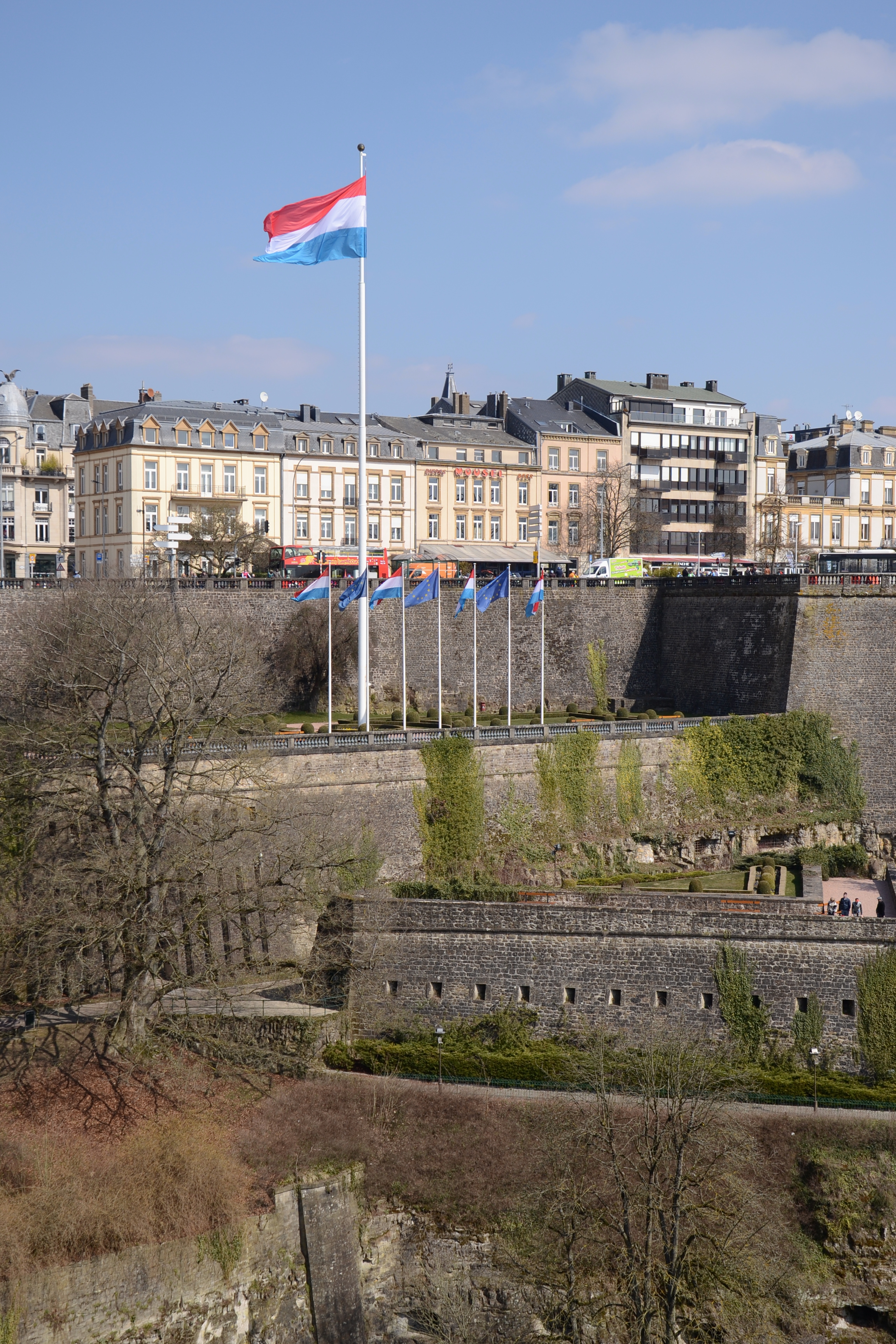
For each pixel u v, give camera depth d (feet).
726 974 204.95
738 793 329.31
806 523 615.57
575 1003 209.56
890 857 334.65
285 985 232.73
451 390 589.32
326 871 250.98
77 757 219.82
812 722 339.16
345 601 308.40
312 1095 204.54
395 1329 189.67
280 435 478.59
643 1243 172.35
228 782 252.62
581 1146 183.01
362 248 312.91
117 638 255.29
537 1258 182.60
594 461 558.15
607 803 311.88
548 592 383.04
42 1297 176.04
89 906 204.74
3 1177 186.50
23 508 542.16
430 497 512.63
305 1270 190.80
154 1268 182.39
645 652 396.16
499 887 244.42
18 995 223.71
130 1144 193.36
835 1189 186.19
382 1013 215.31
